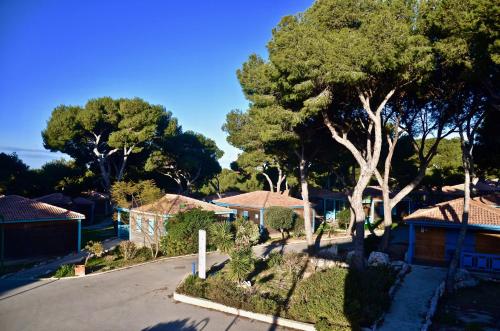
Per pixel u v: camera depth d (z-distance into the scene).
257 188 52.62
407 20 15.35
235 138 34.75
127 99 40.69
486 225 18.66
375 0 15.72
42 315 13.60
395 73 15.55
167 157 46.41
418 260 20.42
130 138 38.78
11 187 40.91
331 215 43.12
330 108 19.39
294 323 12.22
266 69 16.81
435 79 17.53
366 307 12.10
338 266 18.81
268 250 25.86
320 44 14.81
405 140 28.97
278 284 16.73
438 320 12.44
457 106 17.92
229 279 16.88
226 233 24.34
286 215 30.62
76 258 23.62
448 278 15.53
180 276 18.94
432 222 19.70
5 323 12.85
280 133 19.41
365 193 41.28
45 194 44.41
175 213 26.06
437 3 14.71
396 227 35.22
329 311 11.97
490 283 16.72
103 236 32.69
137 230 29.11
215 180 58.75
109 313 13.77
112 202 38.00
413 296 14.70
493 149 21.06
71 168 48.34
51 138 38.50
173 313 13.71
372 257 19.38
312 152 23.77
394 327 11.96
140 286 17.20
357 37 14.54
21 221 22.97
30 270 20.59
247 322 12.78
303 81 15.77
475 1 12.57
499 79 15.63
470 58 14.30
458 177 34.59
